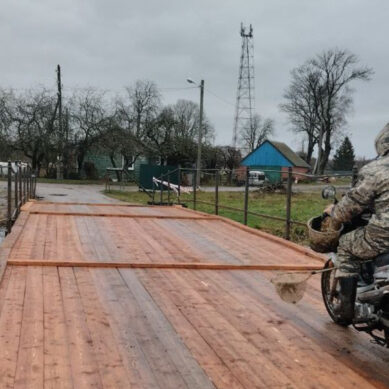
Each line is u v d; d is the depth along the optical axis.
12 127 47.28
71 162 49.56
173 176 35.12
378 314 3.40
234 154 63.09
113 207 13.96
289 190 8.84
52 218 10.20
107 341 3.74
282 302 5.00
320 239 3.80
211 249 7.64
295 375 3.36
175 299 4.93
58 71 47.03
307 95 63.31
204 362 3.48
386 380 3.35
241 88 66.75
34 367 3.22
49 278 5.42
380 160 3.53
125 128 53.53
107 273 5.81
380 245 3.44
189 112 66.88
